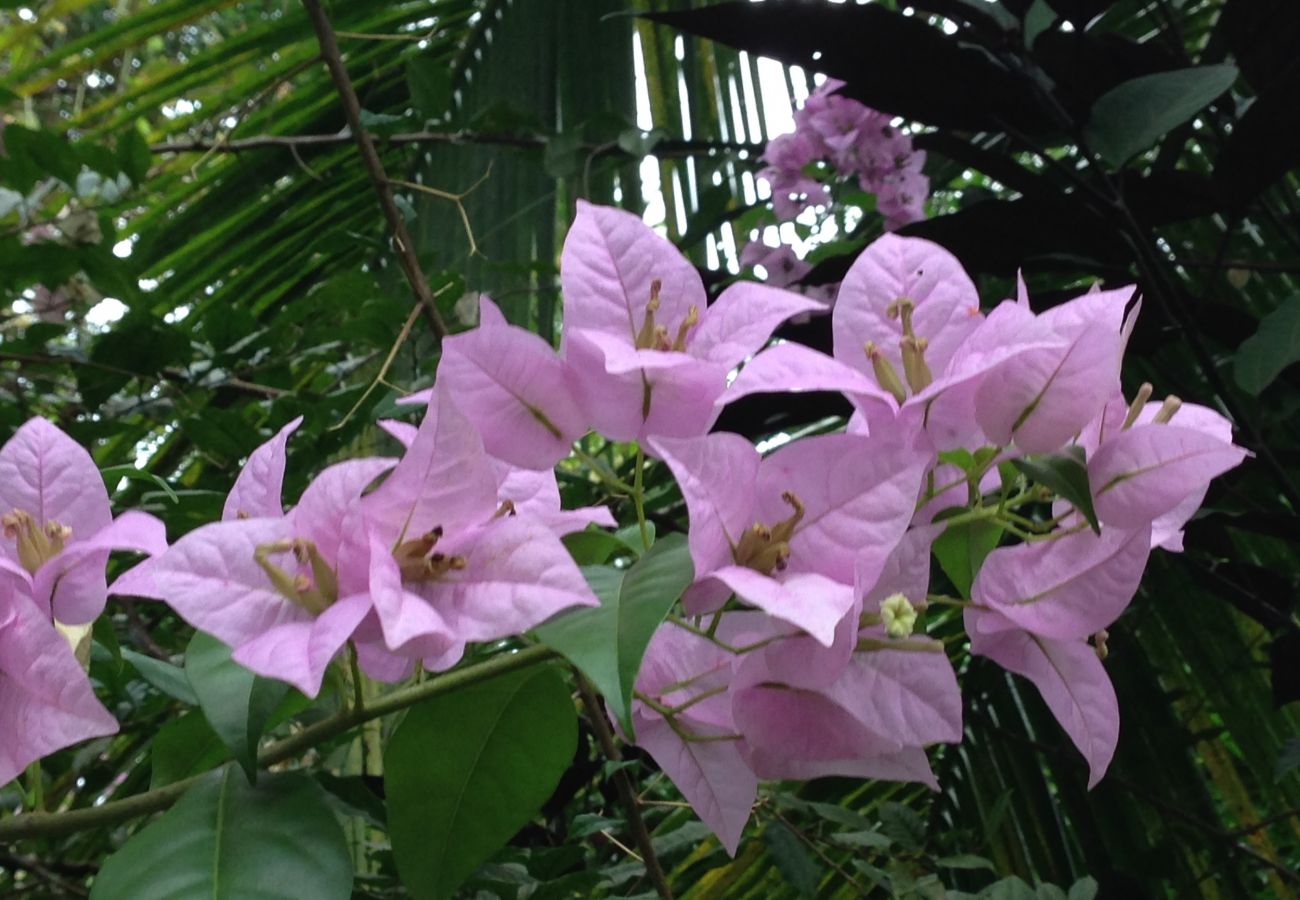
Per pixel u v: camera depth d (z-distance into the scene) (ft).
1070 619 1.14
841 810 2.00
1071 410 1.10
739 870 2.49
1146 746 2.52
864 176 2.97
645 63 3.31
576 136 2.80
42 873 1.98
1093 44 2.00
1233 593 2.11
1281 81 1.79
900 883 1.88
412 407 2.28
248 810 1.07
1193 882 2.40
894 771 1.21
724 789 1.23
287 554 1.04
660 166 3.34
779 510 1.09
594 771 2.00
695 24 1.90
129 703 2.09
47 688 1.04
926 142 2.10
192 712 1.27
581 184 3.10
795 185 3.00
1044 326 1.11
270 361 2.49
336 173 3.26
